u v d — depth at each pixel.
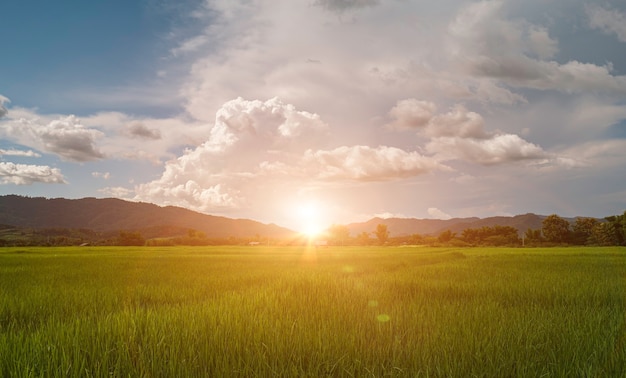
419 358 4.71
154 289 11.92
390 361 4.68
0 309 8.34
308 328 5.88
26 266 21.83
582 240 98.50
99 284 13.25
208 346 5.02
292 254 42.12
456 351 4.96
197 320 6.25
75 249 56.75
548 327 6.15
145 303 9.89
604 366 4.58
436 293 10.85
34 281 14.20
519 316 7.06
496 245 102.25
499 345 5.19
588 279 13.93
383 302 8.78
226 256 35.28
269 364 4.68
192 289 12.09
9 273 17.55
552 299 9.84
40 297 10.01
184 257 32.91
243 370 4.37
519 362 4.56
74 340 5.10
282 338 5.34
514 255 34.66
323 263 25.30
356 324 6.19
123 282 13.91
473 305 8.45
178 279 14.89
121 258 30.42
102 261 26.38
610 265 21.61
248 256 35.66
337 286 10.98
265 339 5.37
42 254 38.16
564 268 19.59
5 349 4.91
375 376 4.34
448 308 7.87
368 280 13.32
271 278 14.68
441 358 4.75
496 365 4.57
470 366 4.56
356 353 4.89
